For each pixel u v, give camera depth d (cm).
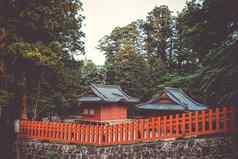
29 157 1945
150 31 7138
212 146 1445
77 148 1791
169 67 6562
